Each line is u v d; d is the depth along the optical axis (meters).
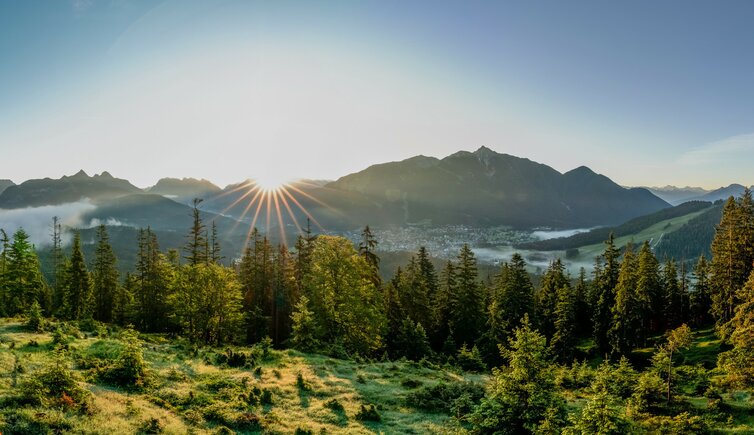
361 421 23.77
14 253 54.59
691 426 25.08
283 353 38.50
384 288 63.59
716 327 55.44
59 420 13.85
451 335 61.41
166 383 23.62
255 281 60.91
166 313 59.81
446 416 26.06
